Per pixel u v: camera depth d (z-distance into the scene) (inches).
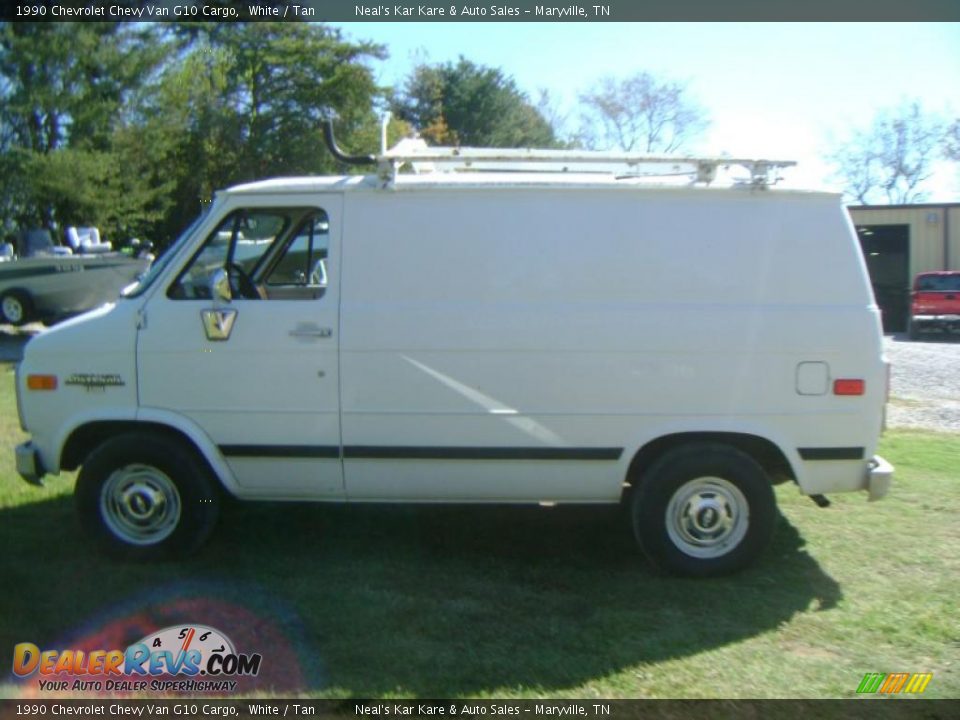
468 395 191.8
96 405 197.5
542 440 192.2
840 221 192.7
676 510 193.8
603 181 193.2
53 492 252.5
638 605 181.9
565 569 202.1
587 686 149.3
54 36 834.2
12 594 183.6
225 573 197.0
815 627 172.2
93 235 704.4
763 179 190.9
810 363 190.1
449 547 216.4
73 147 896.3
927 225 949.8
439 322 190.9
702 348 189.6
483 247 192.5
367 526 231.8
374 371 192.2
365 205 194.7
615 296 191.2
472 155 191.8
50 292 633.6
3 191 859.4
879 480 191.2
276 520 235.8
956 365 603.2
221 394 195.0
